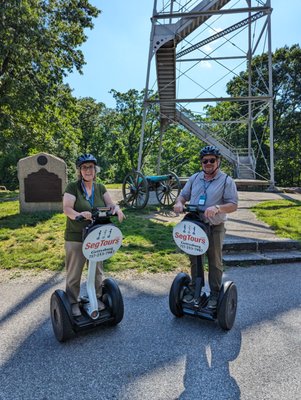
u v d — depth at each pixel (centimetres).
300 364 276
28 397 240
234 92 3597
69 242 317
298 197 1230
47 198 912
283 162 3597
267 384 251
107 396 240
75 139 2170
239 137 3634
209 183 338
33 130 1859
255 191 1450
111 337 320
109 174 4356
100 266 343
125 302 400
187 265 529
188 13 1248
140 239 654
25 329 336
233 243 598
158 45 1314
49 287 445
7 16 1396
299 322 350
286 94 3484
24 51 1488
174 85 1534
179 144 4169
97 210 300
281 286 455
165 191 974
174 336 322
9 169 3562
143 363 279
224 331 331
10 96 1534
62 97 1806
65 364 278
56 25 1694
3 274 493
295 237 651
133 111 4022
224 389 246
